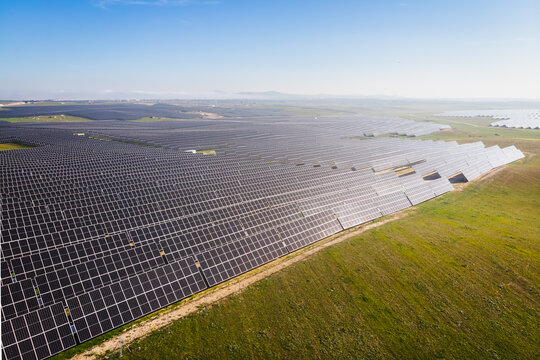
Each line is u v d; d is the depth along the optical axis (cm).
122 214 4747
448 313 3438
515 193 7781
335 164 9619
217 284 3997
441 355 2891
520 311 3456
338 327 3234
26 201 4644
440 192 7812
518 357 2861
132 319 3297
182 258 4088
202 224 4831
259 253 4547
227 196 5897
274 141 13762
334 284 3950
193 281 3847
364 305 3566
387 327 3238
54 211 4441
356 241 5147
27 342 2761
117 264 3781
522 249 4803
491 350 2941
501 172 9769
